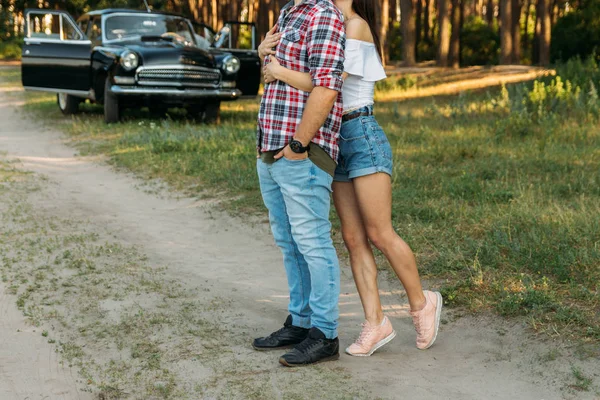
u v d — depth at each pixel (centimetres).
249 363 330
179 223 629
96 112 1467
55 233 582
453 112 1280
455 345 350
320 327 329
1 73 2852
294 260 341
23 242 543
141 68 1171
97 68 1220
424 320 343
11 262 491
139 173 846
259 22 3556
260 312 407
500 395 293
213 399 293
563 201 601
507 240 469
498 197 621
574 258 426
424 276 441
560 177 707
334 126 311
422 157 858
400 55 3416
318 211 318
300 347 329
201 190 743
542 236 477
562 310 356
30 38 1330
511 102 1245
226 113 1452
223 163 848
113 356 340
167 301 421
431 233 519
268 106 314
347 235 339
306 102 306
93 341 358
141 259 514
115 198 732
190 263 510
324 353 329
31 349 348
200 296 433
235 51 1307
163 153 931
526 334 346
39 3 3059
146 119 1327
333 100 297
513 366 320
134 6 3003
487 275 425
